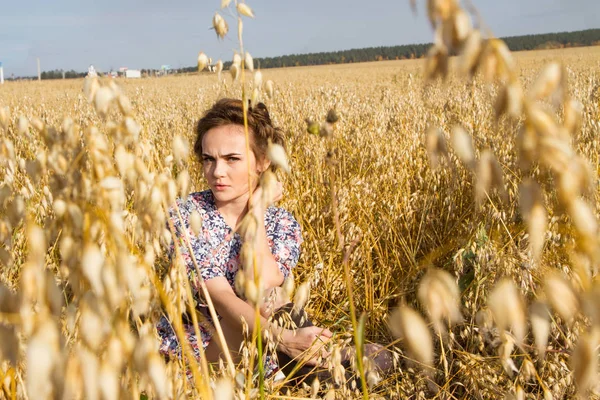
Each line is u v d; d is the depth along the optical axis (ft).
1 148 3.43
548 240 7.58
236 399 4.87
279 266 9.79
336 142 18.34
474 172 2.23
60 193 3.06
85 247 2.52
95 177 3.03
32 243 2.42
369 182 16.24
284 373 8.90
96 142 3.04
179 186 3.85
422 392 7.78
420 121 20.02
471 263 10.48
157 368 2.66
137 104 26.84
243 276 3.72
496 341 4.18
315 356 8.00
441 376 8.52
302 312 8.68
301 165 17.80
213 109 9.30
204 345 9.02
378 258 13.17
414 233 13.92
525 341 7.77
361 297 12.12
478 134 15.26
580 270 2.13
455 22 1.84
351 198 14.57
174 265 3.98
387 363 8.71
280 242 9.92
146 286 3.85
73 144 3.24
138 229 3.60
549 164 1.92
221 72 3.93
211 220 9.40
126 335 2.62
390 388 8.02
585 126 13.05
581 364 2.18
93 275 2.47
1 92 79.30
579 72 44.80
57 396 2.20
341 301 11.87
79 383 2.30
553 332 7.48
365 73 131.75
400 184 15.15
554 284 2.27
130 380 3.30
